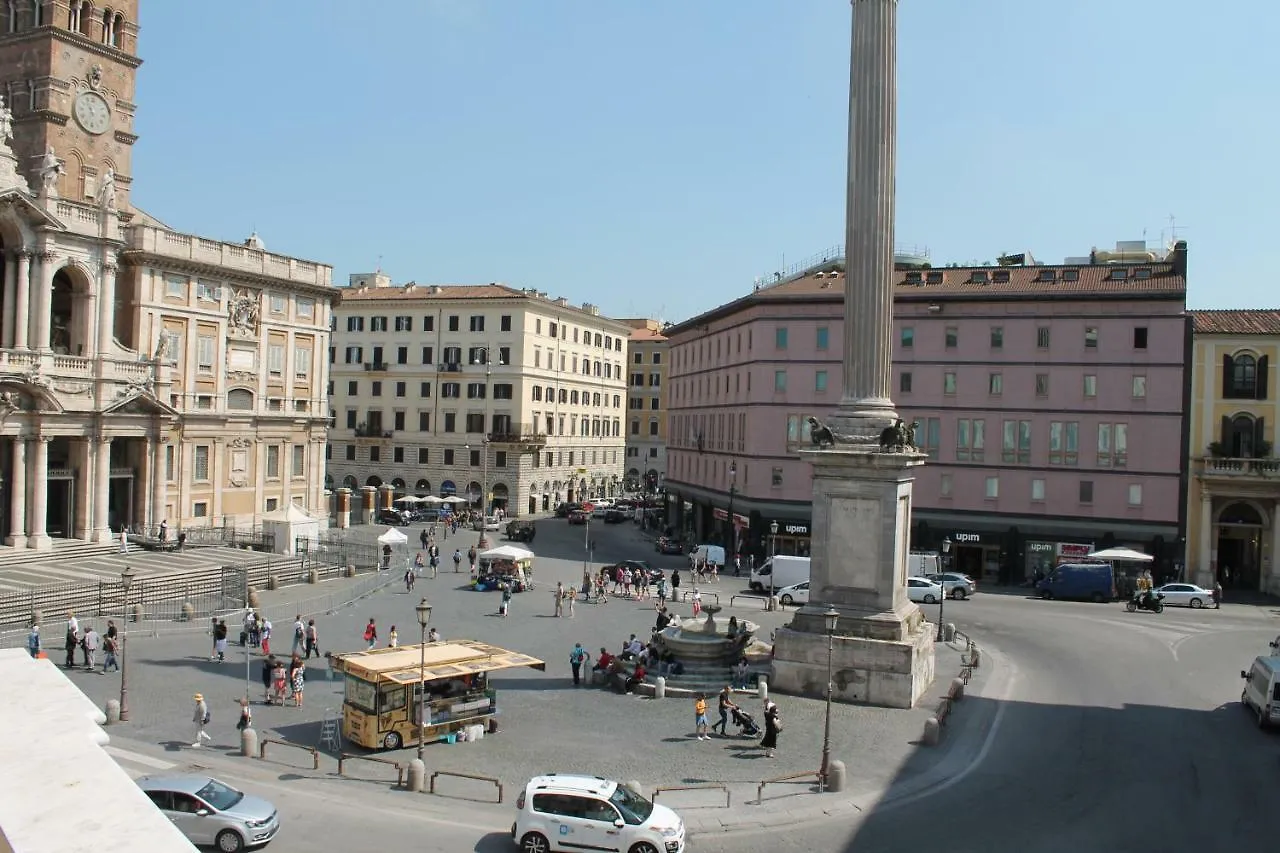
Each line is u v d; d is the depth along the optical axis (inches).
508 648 1817.2
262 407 3129.9
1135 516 2763.3
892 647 1434.5
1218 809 1048.8
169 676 1531.7
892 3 1488.7
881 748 1245.1
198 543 2716.5
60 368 2434.8
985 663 1750.7
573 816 896.3
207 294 2928.2
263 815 900.6
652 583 2679.6
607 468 5561.0
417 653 1318.9
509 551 2516.0
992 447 2874.0
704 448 3718.0
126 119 2901.1
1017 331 2854.3
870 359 1510.8
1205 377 2731.3
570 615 2169.0
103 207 2556.6
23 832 173.2
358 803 1027.9
